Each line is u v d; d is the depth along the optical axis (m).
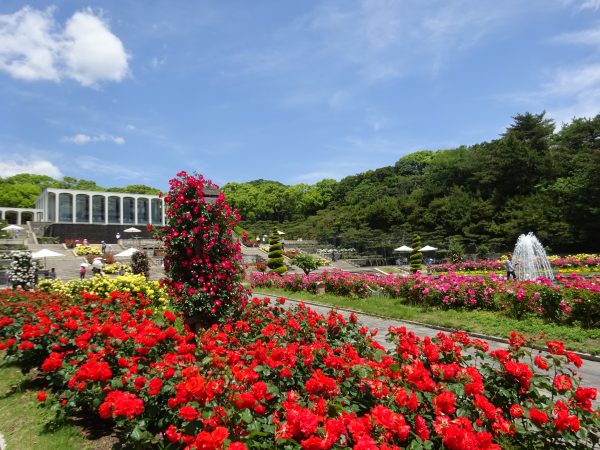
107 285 10.98
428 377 2.98
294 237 64.56
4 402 5.06
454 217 43.66
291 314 6.38
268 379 3.50
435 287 11.52
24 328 5.48
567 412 2.80
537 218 35.25
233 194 84.81
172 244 6.73
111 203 51.16
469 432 2.35
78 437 3.91
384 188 65.25
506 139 43.75
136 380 3.31
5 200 63.97
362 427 2.21
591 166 31.64
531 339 4.02
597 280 9.80
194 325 6.84
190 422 2.70
